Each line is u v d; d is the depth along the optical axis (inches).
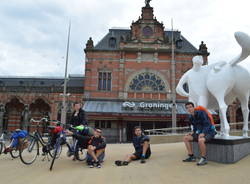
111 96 991.0
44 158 277.3
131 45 1033.5
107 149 423.8
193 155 227.3
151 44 1035.3
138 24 1067.9
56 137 271.3
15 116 1128.2
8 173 198.1
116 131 944.3
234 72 242.8
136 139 257.9
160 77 1005.2
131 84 1002.7
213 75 242.5
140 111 931.3
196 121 222.5
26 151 265.9
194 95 260.7
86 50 1027.3
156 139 578.2
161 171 192.5
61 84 1212.5
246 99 259.8
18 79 1269.7
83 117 266.4
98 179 170.7
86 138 247.1
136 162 240.1
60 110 1081.4
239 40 219.5
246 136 259.8
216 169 186.5
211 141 225.1
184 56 1027.3
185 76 281.4
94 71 1014.4
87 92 988.6
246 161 210.8
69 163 248.8
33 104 1123.3
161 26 1071.0
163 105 940.0
